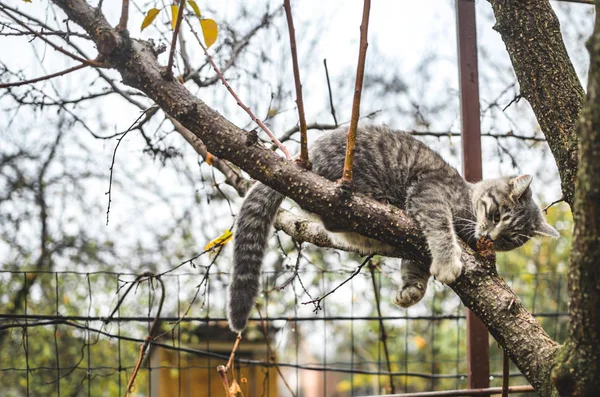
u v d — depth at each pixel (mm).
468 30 4293
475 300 2668
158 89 2695
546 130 2914
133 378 3551
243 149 2682
